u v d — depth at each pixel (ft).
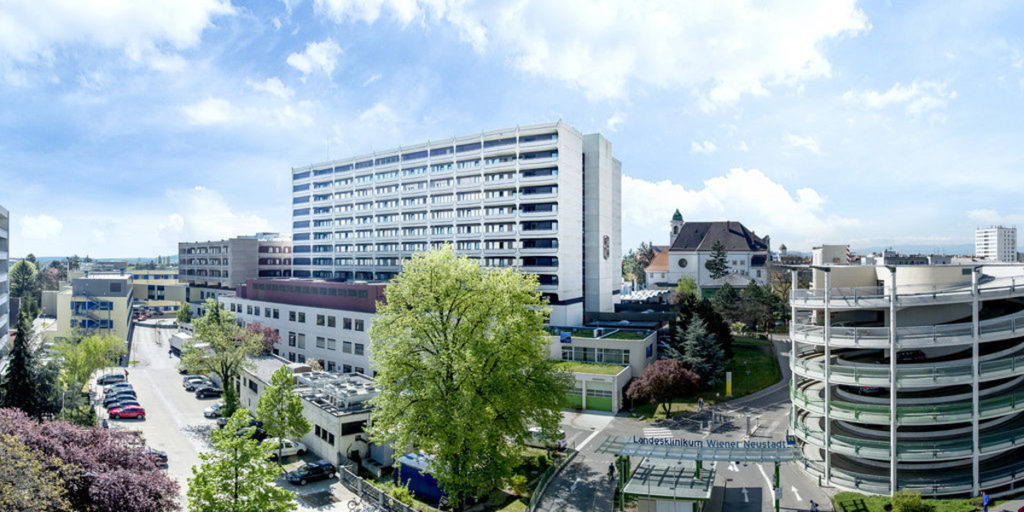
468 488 109.81
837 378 114.21
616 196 367.25
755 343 274.36
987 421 116.78
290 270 492.95
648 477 110.52
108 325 338.95
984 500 99.60
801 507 109.40
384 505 116.67
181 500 117.29
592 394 191.21
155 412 195.93
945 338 107.86
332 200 409.08
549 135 292.81
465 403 105.40
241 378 209.77
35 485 71.00
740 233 472.85
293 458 151.84
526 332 123.24
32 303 458.91
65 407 163.73
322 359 270.67
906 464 114.93
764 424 165.99
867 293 126.00
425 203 342.85
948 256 203.31
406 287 124.06
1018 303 124.57
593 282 323.37
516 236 299.38
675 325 226.79
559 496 119.75
